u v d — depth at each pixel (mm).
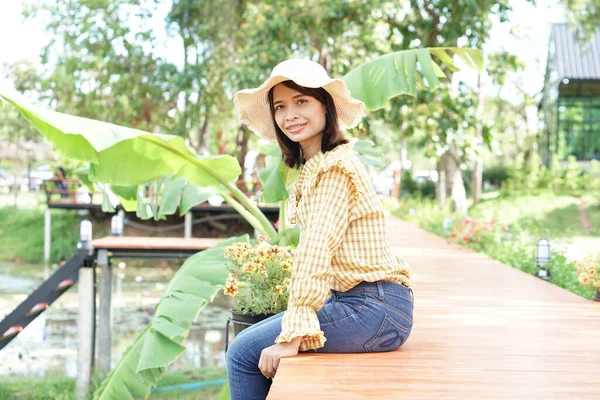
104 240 10328
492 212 25406
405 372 2988
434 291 6414
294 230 5422
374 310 3006
